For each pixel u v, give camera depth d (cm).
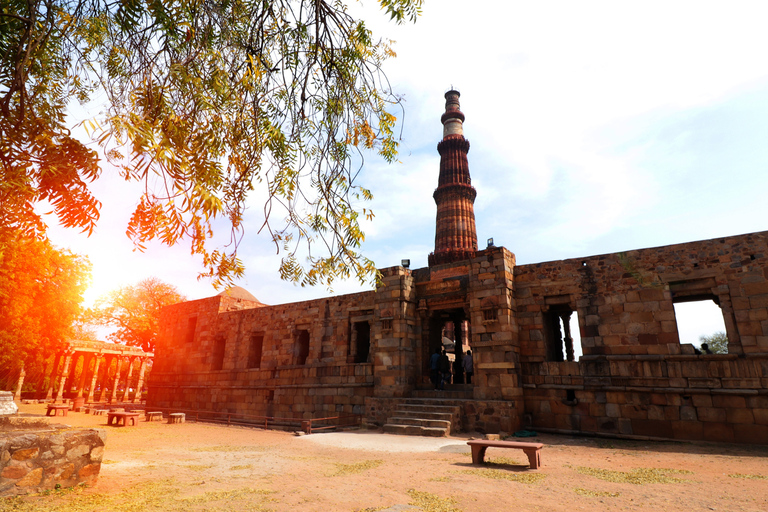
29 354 3003
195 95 355
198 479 794
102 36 358
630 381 1470
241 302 3052
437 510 608
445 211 4150
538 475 860
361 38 483
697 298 1547
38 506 565
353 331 2194
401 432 1562
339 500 656
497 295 1702
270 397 2381
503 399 1591
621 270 1577
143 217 295
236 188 416
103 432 729
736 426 1296
